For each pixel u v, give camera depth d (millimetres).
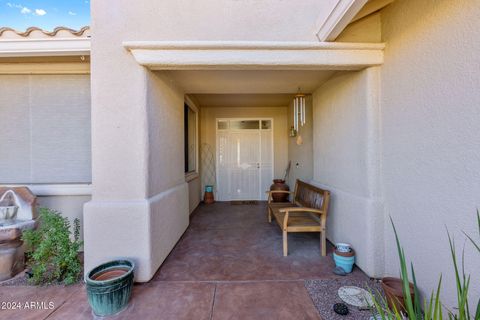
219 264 2607
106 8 2254
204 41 2193
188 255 2846
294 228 2822
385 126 2193
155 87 2494
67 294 2080
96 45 2238
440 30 1580
